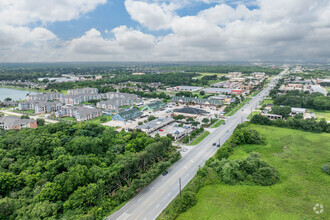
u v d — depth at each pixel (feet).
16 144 362.94
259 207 261.44
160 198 280.31
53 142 362.53
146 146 369.71
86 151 367.66
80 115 638.94
